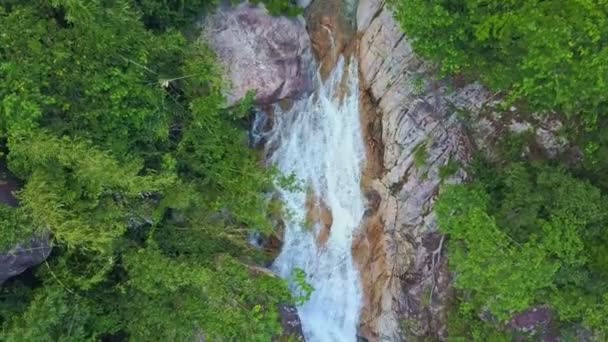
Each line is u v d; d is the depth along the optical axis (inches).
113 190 487.5
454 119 561.3
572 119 489.4
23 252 467.2
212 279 531.8
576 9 385.4
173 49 516.4
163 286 528.7
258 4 604.4
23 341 447.8
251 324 530.3
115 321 532.4
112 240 488.1
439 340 591.2
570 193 472.4
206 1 564.1
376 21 593.3
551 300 507.2
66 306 476.7
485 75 474.3
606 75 391.5
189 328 530.9
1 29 436.8
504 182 523.2
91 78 467.5
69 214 451.2
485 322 548.1
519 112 518.6
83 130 478.0
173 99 542.9
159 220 538.3
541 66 404.8
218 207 566.3
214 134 559.2
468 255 485.1
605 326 486.9
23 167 456.4
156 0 520.7
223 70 565.3
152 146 537.6
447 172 571.8
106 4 470.3
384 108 604.7
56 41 458.9
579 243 470.9
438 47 468.1
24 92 433.4
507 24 412.5
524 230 493.4
